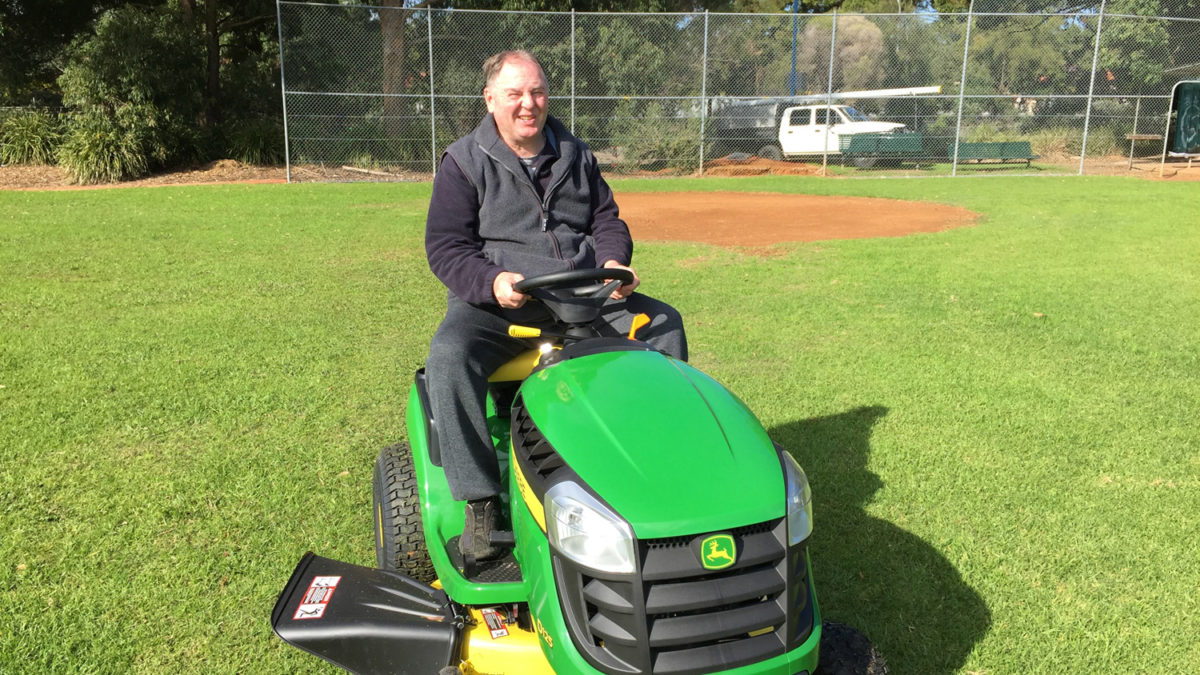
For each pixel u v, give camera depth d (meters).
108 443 4.38
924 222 13.02
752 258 9.98
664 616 1.86
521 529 2.20
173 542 3.42
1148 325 6.73
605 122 21.38
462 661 2.28
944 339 6.38
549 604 2.00
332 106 20.02
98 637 2.80
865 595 3.11
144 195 15.69
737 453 2.03
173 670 2.66
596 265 3.04
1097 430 4.63
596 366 2.37
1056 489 3.95
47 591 3.06
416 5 22.83
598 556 1.87
